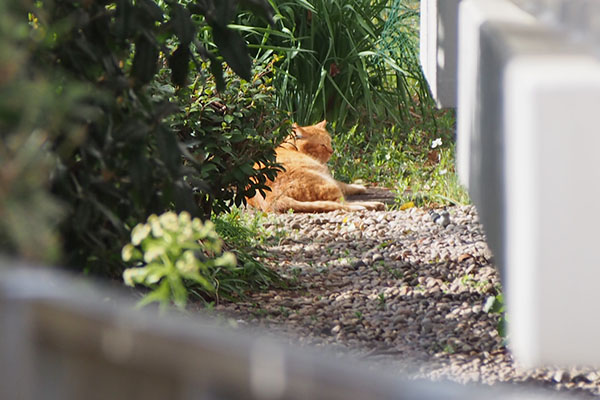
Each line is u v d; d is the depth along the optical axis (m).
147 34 4.02
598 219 2.08
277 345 1.31
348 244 9.91
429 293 7.74
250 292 7.94
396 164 14.66
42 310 1.45
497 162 2.88
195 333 1.33
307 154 13.19
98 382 1.41
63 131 3.29
